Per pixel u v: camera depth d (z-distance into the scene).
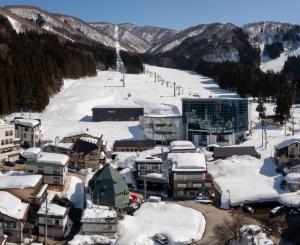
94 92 148.25
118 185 58.09
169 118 92.25
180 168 65.19
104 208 53.78
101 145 82.19
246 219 56.38
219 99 90.94
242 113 93.25
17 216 48.62
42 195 54.94
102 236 49.03
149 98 142.25
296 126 104.06
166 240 48.53
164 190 67.81
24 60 139.00
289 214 57.66
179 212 56.31
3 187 53.75
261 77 150.38
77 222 54.88
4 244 45.19
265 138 90.50
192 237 50.03
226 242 49.34
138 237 48.19
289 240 50.53
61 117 113.88
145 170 70.44
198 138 91.69
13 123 80.25
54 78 148.00
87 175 68.25
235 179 68.69
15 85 115.25
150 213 56.16
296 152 72.00
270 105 133.62
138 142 86.12
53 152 75.25
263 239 48.56
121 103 133.75
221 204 61.03
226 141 91.19
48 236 50.78
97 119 109.31
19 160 75.75
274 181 67.00
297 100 146.62
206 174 65.19
